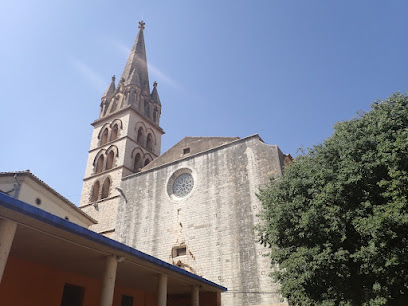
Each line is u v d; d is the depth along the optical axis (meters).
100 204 40.97
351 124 19.08
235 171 30.84
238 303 24.55
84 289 16.05
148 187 36.19
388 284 14.95
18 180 19.72
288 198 19.52
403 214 14.54
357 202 16.58
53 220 9.62
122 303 18.72
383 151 16.03
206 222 29.80
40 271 13.90
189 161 34.75
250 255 25.97
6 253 8.54
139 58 59.19
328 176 17.45
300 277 16.31
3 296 12.12
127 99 50.91
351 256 15.53
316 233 17.33
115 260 12.45
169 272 15.52
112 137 48.59
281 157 29.81
